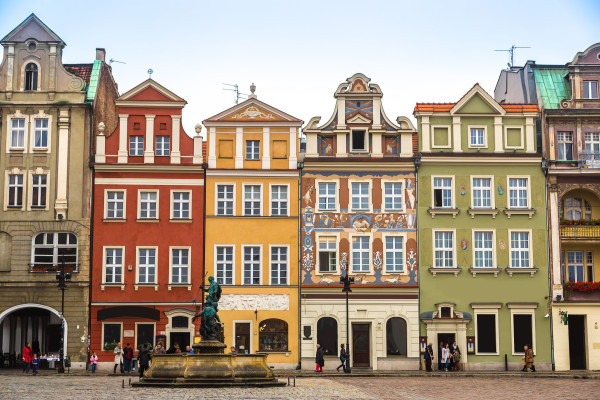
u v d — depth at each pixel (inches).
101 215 2187.5
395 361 2155.5
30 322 2304.4
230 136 2237.9
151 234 2186.3
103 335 2143.2
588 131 2274.9
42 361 2192.4
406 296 2182.6
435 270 2190.0
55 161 2206.0
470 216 2224.4
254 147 2240.4
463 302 2192.4
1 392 1300.4
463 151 2247.8
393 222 2212.1
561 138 2281.0
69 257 2177.7
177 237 2190.0
